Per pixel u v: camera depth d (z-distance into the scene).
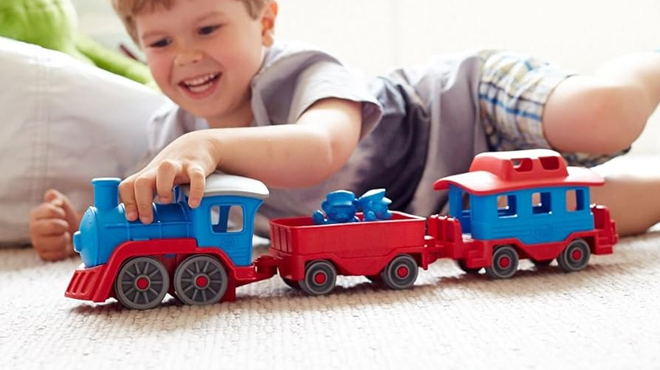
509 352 0.68
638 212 1.35
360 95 1.22
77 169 1.49
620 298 0.87
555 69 1.36
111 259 0.88
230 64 1.30
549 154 1.06
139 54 1.95
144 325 0.82
